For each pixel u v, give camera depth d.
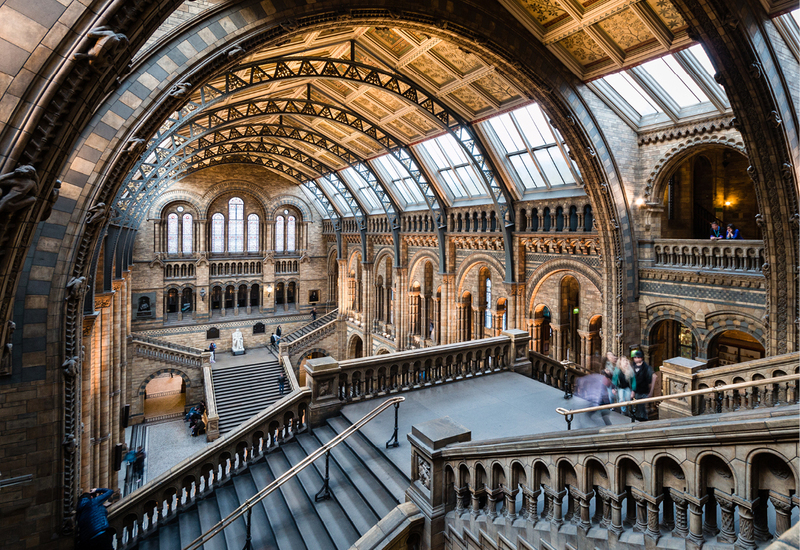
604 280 18.78
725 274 15.61
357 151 32.25
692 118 16.55
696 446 3.84
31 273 7.97
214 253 44.59
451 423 7.43
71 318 8.34
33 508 7.98
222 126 22.78
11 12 3.25
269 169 46.22
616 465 4.51
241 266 45.97
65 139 3.80
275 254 47.50
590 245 19.77
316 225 49.62
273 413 10.90
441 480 6.88
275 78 17.19
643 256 18.67
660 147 17.95
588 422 10.17
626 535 4.43
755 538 3.55
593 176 17.88
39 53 3.31
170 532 8.99
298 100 23.75
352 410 11.29
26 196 3.34
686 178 21.03
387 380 12.46
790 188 12.80
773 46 11.62
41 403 8.05
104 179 8.52
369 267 40.88
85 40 3.38
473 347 13.52
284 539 7.98
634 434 4.22
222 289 45.44
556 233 21.33
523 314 24.12
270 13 10.10
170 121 14.83
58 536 8.16
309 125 30.27
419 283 34.53
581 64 16.39
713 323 16.34
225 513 9.09
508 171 22.98
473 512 6.41
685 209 21.16
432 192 29.41
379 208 38.53
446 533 6.80
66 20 3.35
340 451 9.88
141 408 33.97
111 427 19.53
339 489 8.74
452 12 13.28
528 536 5.49
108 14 3.48
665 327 20.14
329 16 11.09
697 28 11.20
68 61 3.37
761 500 3.54
